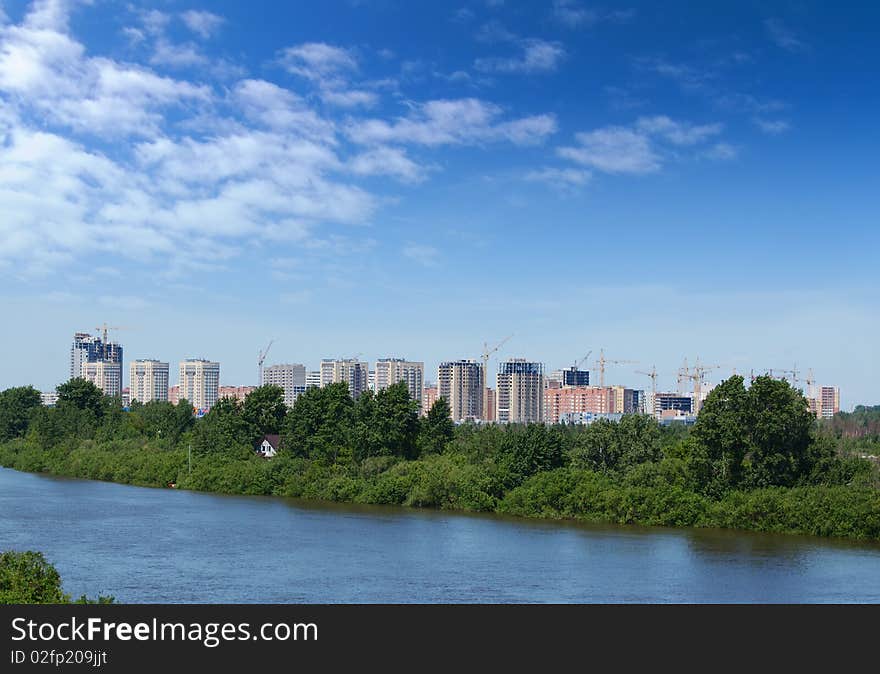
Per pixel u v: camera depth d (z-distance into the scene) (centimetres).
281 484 17788
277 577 9106
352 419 18938
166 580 8888
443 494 15550
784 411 13400
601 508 13788
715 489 13638
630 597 8344
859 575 9494
